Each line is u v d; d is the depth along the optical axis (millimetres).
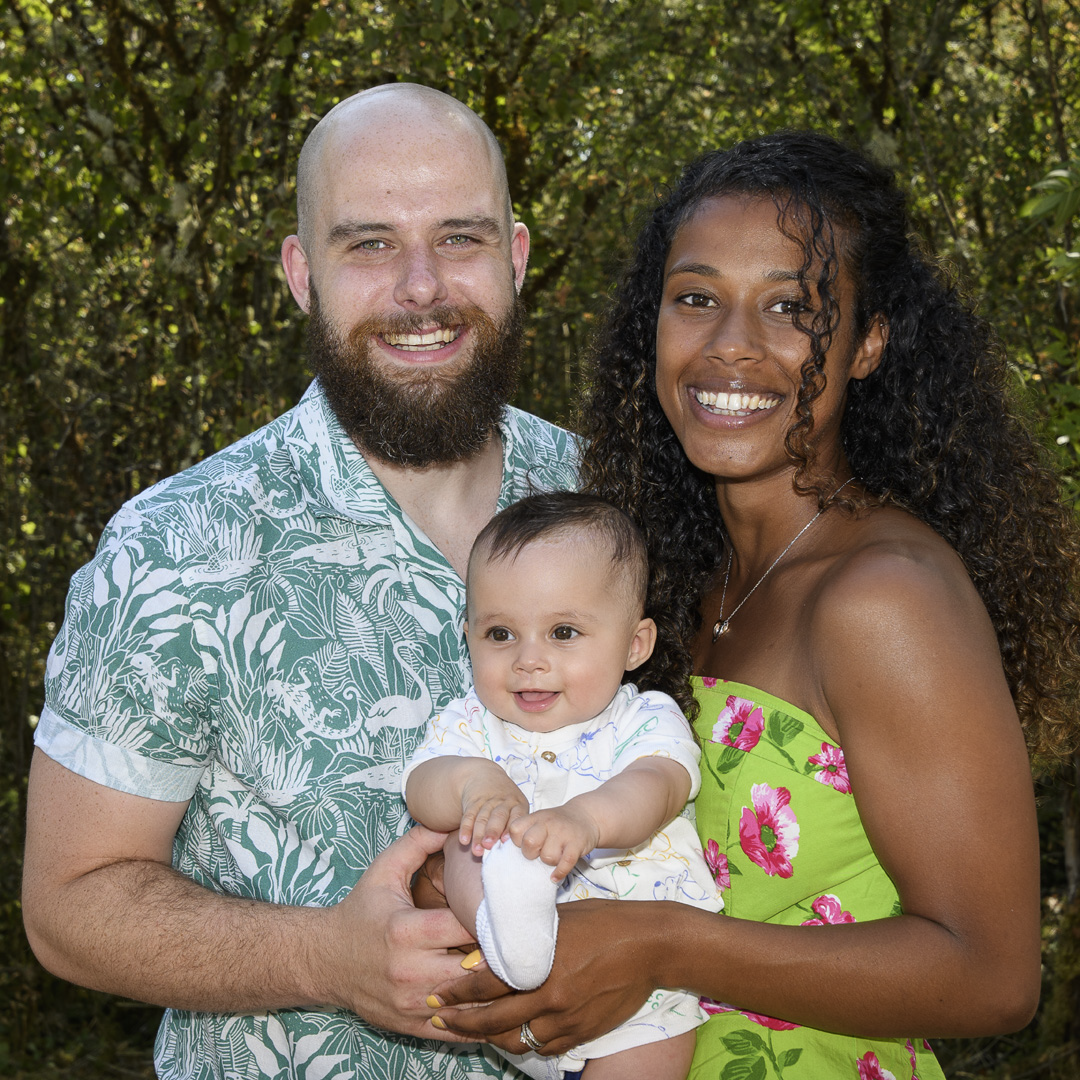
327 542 2209
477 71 7410
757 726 1995
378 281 2281
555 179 8453
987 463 2080
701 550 2391
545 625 2074
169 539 2115
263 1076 2160
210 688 2109
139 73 7637
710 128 8852
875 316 2086
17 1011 7527
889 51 7285
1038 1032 6391
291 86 6973
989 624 1838
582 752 2082
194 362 7375
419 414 2273
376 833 2170
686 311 2100
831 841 1929
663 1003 1989
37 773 2119
